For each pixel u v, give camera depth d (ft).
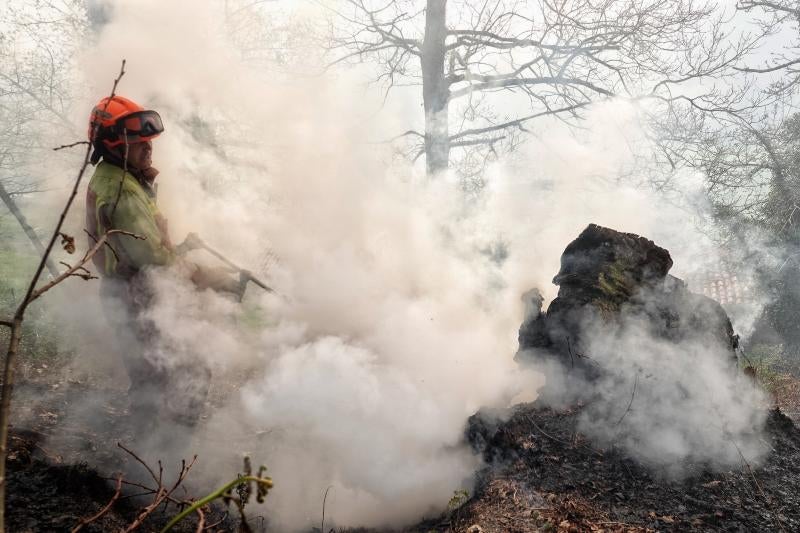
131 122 9.43
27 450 8.77
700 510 9.89
